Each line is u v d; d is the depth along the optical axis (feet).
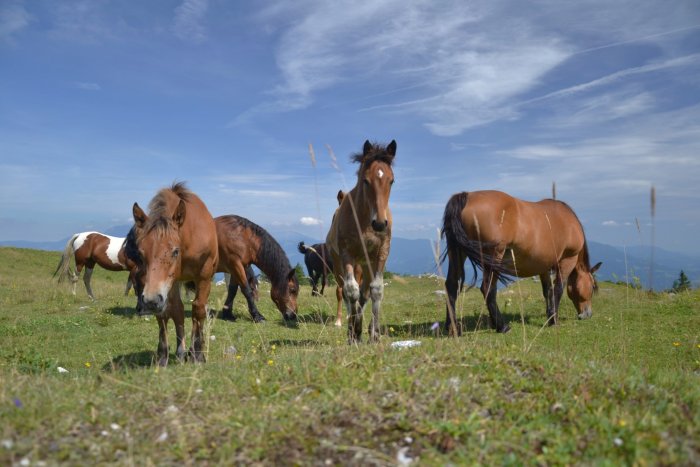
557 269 35.76
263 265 41.68
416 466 8.89
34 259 106.32
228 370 16.31
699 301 42.96
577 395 12.05
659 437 9.33
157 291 19.43
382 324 38.83
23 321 38.09
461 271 30.04
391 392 12.23
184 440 10.04
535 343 28.14
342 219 25.68
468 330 33.53
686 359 26.21
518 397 12.22
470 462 8.96
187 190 23.95
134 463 9.33
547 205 34.86
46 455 9.40
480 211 29.17
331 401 11.69
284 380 13.98
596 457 9.02
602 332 32.81
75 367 25.98
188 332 35.17
